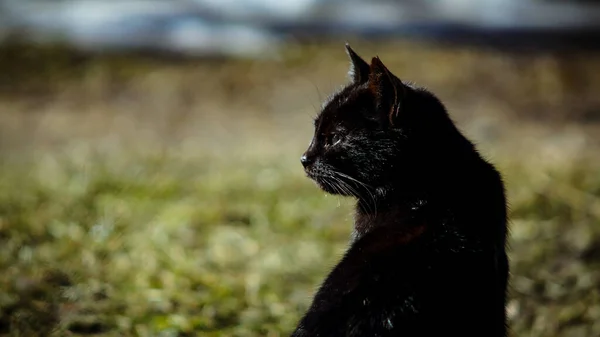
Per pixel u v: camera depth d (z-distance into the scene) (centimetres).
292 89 1723
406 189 512
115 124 1533
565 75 1778
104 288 755
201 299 761
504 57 1906
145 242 891
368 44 2012
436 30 2131
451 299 462
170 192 1100
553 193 1066
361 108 531
